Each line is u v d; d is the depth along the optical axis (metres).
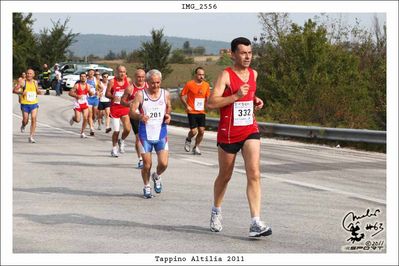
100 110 47.44
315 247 15.49
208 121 49.91
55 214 18.73
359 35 61.28
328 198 21.20
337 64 55.62
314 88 51.16
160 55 94.62
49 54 110.75
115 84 31.25
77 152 33.34
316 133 38.72
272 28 60.66
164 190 22.53
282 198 21.11
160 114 21.09
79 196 21.39
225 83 15.84
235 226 17.38
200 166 28.52
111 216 18.52
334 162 30.47
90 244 15.59
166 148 21.39
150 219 18.16
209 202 20.56
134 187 23.14
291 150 35.44
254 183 15.86
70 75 94.12
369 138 35.38
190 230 16.94
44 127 49.25
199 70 32.88
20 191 22.14
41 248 15.25
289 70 55.78
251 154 15.84
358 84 54.28
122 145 32.44
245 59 15.79
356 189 22.89
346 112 47.59
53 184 23.55
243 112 15.91
